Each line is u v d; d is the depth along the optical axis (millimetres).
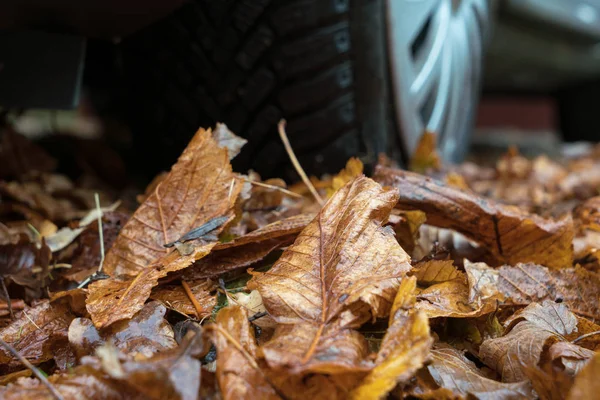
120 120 1217
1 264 572
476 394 435
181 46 758
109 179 890
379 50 737
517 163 1099
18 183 762
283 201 651
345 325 445
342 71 734
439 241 596
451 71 932
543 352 456
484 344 478
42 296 565
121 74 839
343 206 505
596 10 1752
